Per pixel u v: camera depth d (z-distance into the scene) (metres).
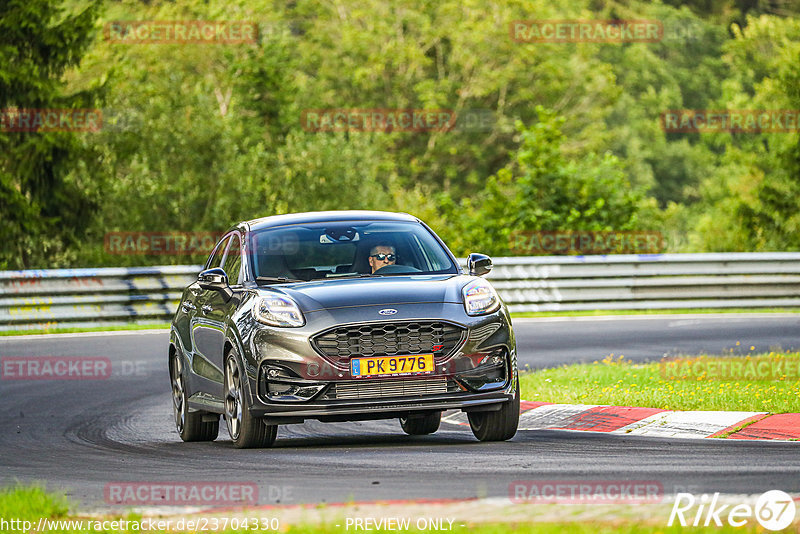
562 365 41.97
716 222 122.75
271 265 26.48
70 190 95.94
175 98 105.44
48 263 94.56
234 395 25.36
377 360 23.67
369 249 26.73
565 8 197.25
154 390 39.59
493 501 17.34
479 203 156.00
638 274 65.62
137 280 61.16
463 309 24.38
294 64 151.00
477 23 177.25
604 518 15.77
